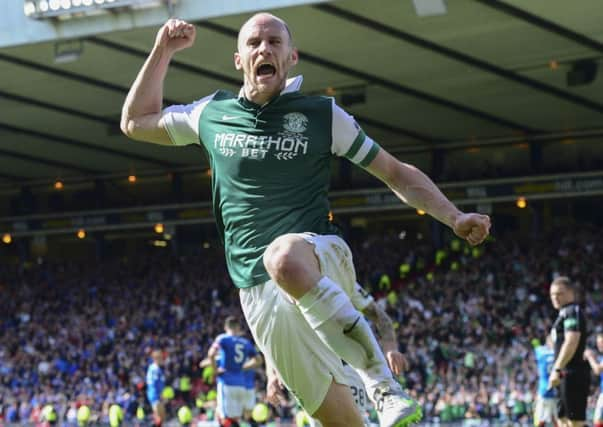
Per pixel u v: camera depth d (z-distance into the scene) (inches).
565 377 478.3
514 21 1048.8
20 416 1364.4
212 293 1660.9
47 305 1747.0
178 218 1771.7
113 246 1904.5
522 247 1466.5
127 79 1323.8
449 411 1053.8
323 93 1370.6
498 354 1172.5
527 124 1510.8
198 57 1214.3
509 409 1008.2
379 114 1473.9
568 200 1505.9
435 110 1444.4
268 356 178.2
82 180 1916.8
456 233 177.8
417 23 1067.3
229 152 177.5
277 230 174.4
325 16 1048.2
